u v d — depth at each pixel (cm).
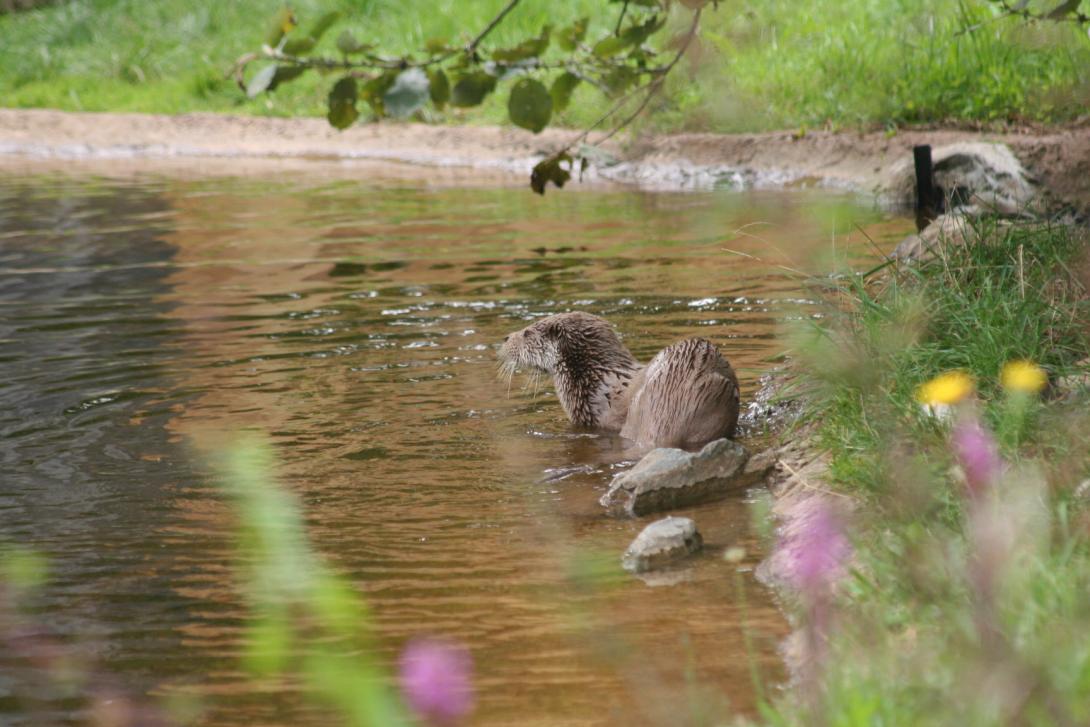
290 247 2130
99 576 872
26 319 1666
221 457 1114
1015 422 886
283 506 416
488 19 3894
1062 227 1349
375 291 1775
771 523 948
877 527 820
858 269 1709
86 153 3644
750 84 2848
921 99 2672
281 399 1289
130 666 741
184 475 1073
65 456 1130
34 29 4781
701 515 981
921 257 1532
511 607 811
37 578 845
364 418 1229
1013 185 2198
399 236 2198
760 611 786
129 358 1459
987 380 1036
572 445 1170
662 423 1162
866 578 750
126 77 4384
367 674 719
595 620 788
